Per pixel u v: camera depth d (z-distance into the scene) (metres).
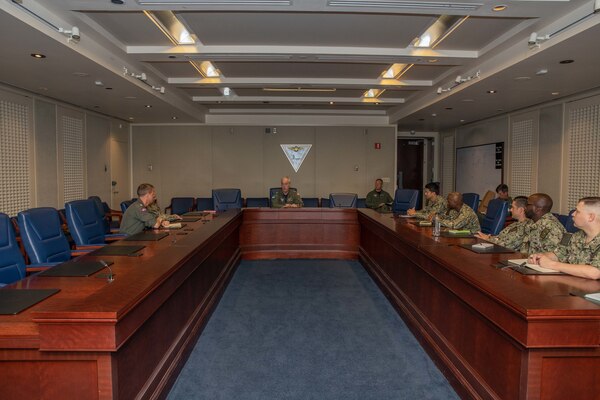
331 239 6.20
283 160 9.66
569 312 1.66
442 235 3.61
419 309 3.27
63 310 1.61
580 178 5.99
